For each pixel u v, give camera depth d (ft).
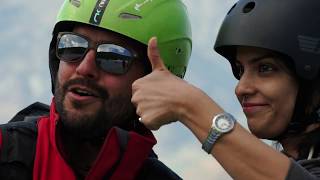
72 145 8.20
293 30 7.39
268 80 7.18
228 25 7.89
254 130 7.24
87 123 8.06
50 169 7.84
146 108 6.34
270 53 7.26
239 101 7.39
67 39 8.21
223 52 8.21
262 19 7.50
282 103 7.13
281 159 5.98
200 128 6.13
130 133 8.26
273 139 7.36
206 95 6.28
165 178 8.64
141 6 8.70
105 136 8.36
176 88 6.31
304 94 7.17
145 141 8.28
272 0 7.65
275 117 7.14
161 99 6.29
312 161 6.51
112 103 8.23
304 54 7.27
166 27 8.98
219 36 8.06
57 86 8.23
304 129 7.17
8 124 8.00
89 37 8.25
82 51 8.13
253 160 5.97
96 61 8.14
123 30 8.34
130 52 8.38
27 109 8.86
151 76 6.47
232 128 6.06
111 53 8.25
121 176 8.25
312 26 7.47
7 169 7.59
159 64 6.56
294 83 7.19
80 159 8.27
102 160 7.99
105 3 8.41
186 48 9.56
